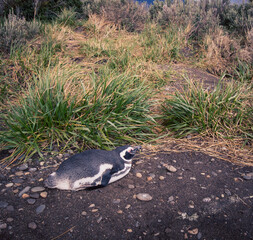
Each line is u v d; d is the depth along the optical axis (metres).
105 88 4.02
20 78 5.25
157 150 3.70
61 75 4.30
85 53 6.88
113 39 8.19
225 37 7.82
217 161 3.52
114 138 3.77
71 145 3.54
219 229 2.46
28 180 2.91
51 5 9.63
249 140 4.03
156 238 2.34
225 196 2.88
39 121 3.60
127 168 3.01
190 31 8.79
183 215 2.60
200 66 7.04
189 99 4.41
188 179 3.13
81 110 3.82
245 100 4.56
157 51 7.29
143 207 2.66
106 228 2.40
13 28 6.53
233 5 9.44
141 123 4.06
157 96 4.95
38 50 6.54
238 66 6.98
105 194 2.79
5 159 3.19
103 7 9.57
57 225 2.39
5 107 4.27
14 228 2.32
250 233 2.42
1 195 2.66
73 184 2.66
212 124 4.15
